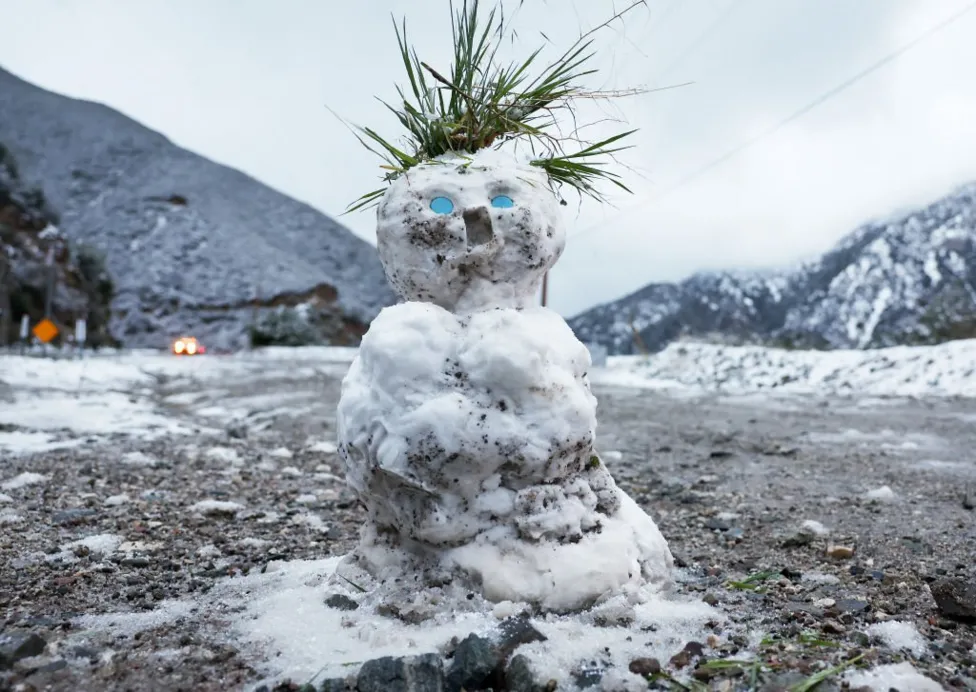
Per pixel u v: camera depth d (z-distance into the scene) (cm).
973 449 810
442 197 299
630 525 295
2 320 3098
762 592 323
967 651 254
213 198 8712
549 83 329
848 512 509
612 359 2464
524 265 301
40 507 480
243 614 285
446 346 275
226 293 6819
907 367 1664
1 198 3812
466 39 330
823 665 233
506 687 224
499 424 264
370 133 330
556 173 337
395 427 266
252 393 1462
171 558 380
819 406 1326
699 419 1157
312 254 8538
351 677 223
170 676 233
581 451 282
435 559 282
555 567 267
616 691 217
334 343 6194
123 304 6506
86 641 260
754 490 602
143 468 638
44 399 1102
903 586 334
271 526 458
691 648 242
